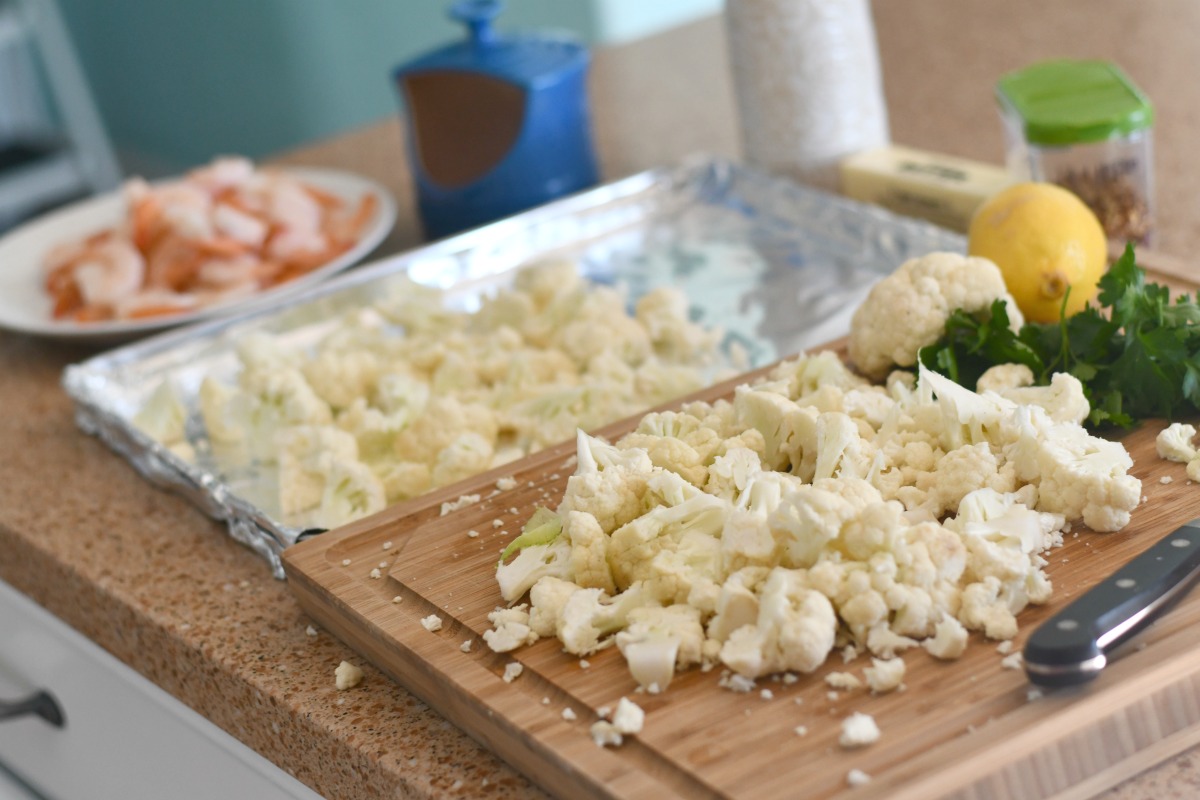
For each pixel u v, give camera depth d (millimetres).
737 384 1241
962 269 1156
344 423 1340
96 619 1248
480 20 1781
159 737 1235
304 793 1048
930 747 765
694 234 1699
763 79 1675
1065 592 881
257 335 1475
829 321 1437
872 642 844
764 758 780
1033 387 1091
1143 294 1076
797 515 879
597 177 1881
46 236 1971
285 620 1116
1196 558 858
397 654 962
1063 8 2080
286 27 4574
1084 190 1409
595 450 1039
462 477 1232
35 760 1536
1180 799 767
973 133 1796
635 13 4590
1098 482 922
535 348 1476
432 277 1679
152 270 1750
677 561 920
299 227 1779
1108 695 775
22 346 1771
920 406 1057
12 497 1401
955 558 859
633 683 865
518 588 967
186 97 5082
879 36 2184
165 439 1416
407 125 1821
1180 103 1725
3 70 5102
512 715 852
